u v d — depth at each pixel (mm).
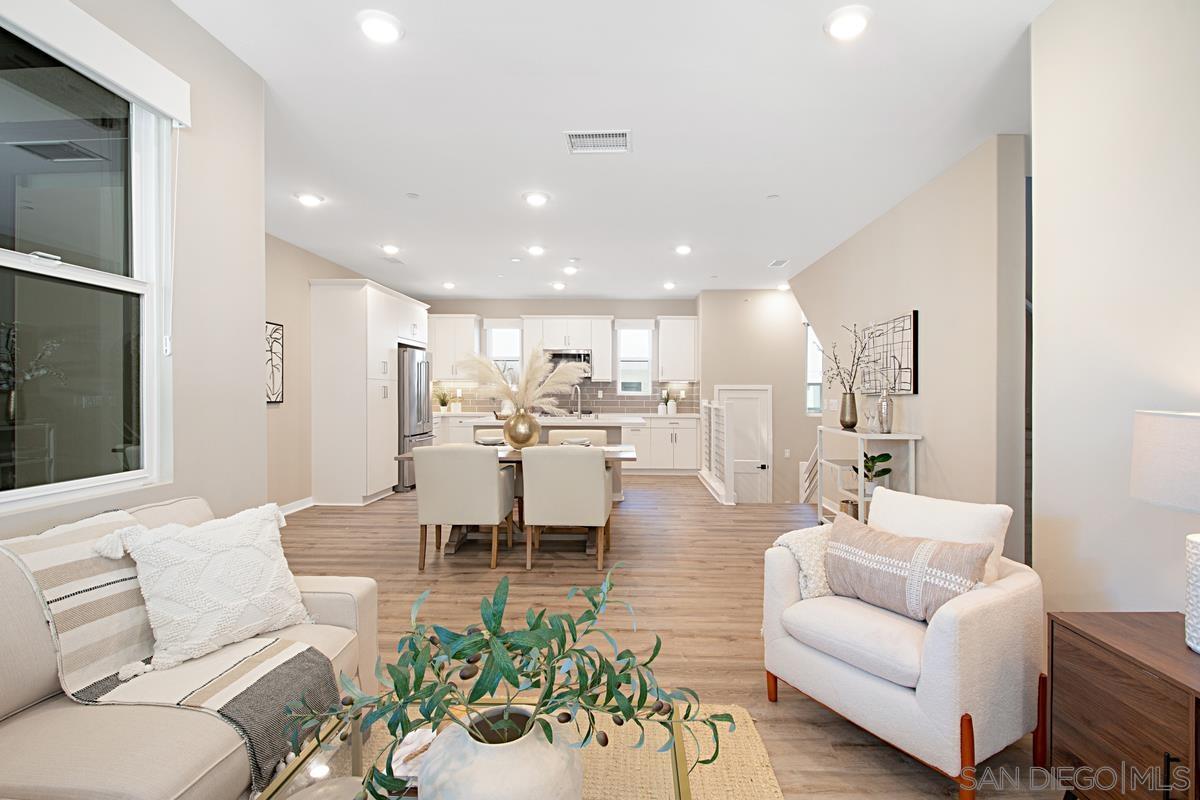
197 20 2133
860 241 4906
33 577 1338
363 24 2150
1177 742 1227
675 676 2379
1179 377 1633
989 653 1625
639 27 2184
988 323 3203
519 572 3750
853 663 1809
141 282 1937
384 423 6262
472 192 3975
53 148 1682
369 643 1922
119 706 1312
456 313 8656
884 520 2223
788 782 1734
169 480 2016
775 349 7945
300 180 3760
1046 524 2129
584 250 5637
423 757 979
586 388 8578
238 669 1474
